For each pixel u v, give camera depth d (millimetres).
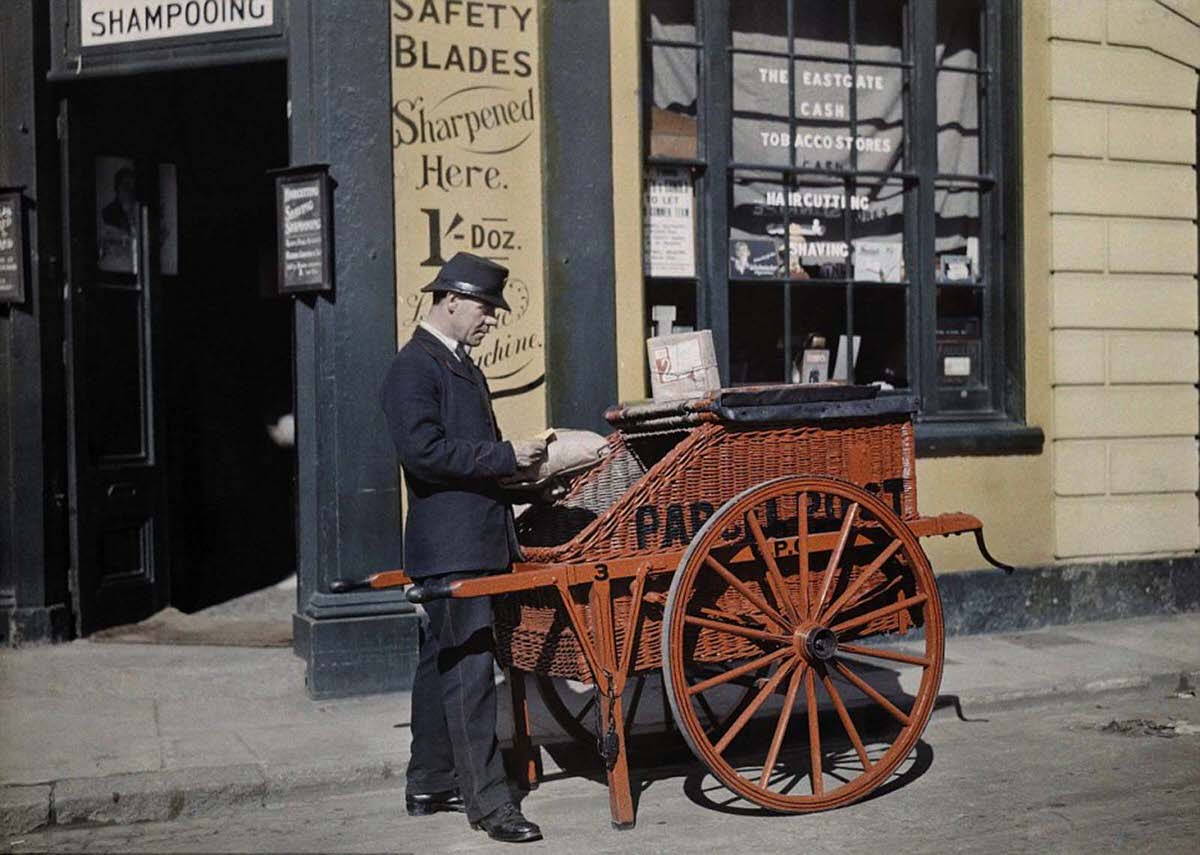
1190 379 9055
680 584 4898
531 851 4891
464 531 4973
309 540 7312
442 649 5020
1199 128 9156
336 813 5461
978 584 8461
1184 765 5926
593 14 7578
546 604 5133
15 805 5234
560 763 6055
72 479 7867
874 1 8633
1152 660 7699
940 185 8789
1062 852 4754
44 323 7715
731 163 8234
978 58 8867
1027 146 8680
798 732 6480
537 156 7523
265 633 7973
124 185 8266
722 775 5008
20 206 7605
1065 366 8727
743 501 5027
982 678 7273
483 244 7406
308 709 6742
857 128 8578
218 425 9680
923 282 8648
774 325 8359
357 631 6992
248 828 5297
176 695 7023
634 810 5281
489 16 7387
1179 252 9008
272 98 8461
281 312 9875
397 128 7207
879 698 5414
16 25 7645
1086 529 8781
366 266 7086
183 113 8602
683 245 8141
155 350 8445
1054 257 8711
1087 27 8758
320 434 7086
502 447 4945
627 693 6996
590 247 7582
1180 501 9055
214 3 7398
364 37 7094
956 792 5531
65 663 7270
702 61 8117
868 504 5301
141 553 8398
